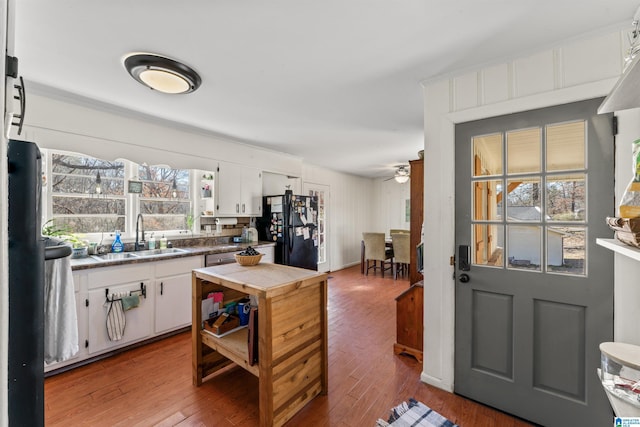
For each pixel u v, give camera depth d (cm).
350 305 403
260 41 169
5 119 56
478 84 193
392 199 747
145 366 240
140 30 159
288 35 164
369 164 582
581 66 160
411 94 243
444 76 206
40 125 244
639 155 96
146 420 177
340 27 156
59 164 277
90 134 272
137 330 272
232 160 402
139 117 301
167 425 173
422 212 276
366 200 761
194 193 394
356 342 288
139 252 317
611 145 153
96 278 246
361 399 200
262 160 446
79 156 290
